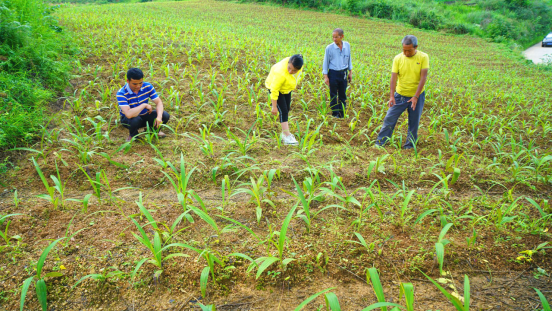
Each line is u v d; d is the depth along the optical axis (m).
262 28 20.55
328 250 2.89
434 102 8.13
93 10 18.11
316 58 10.80
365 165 4.55
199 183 3.90
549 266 2.87
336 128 5.93
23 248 2.72
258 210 3.16
